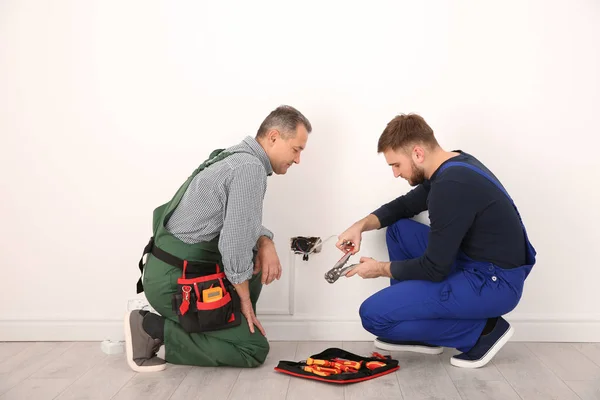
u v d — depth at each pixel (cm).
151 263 258
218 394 234
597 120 288
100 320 303
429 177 256
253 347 257
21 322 302
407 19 287
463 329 262
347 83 290
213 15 289
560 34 285
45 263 301
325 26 288
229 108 293
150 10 290
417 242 283
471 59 287
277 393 235
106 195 298
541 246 294
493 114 289
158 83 293
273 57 290
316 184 295
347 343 298
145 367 258
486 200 242
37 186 298
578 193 291
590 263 294
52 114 295
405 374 254
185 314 250
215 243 255
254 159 247
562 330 296
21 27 291
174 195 285
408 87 289
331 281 272
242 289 254
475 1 285
